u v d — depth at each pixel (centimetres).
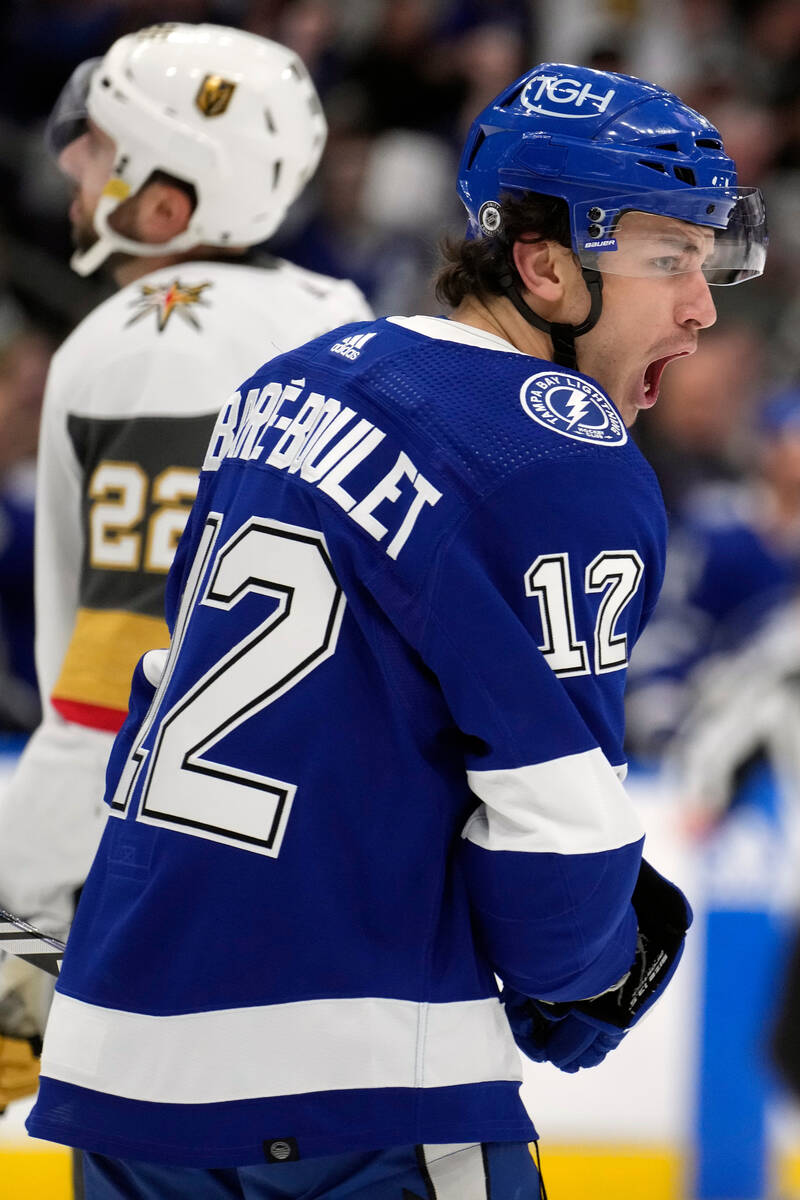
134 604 714
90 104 772
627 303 559
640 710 1753
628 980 584
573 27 2903
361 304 812
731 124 2694
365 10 2728
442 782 523
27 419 1914
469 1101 519
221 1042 511
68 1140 528
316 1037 507
